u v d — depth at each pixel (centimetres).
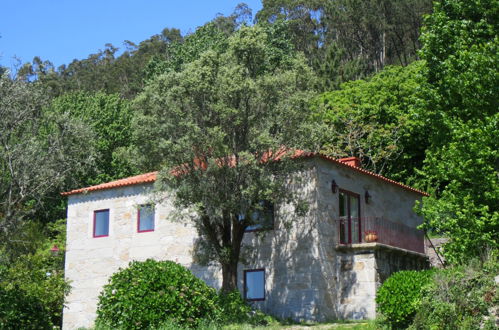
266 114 2155
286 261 2311
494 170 1998
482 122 1984
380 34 8081
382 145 3978
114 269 2666
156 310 1691
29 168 2259
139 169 2225
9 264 2364
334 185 2386
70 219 2833
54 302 2517
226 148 2066
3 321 1623
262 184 2059
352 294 2269
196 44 5225
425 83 2222
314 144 2205
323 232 2283
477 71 2044
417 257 2575
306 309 2228
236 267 2227
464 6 2241
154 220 2622
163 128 2083
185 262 2508
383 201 2697
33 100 2330
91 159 2391
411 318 1692
